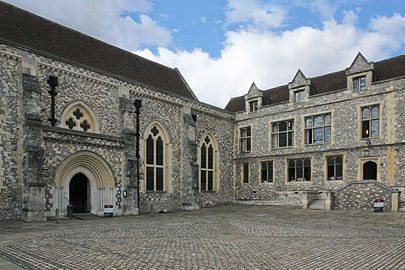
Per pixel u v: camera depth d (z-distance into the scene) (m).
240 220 17.14
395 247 9.38
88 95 20.34
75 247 9.35
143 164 23.09
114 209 19.77
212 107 29.52
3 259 7.92
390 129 22.36
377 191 20.39
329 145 25.38
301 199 26.50
